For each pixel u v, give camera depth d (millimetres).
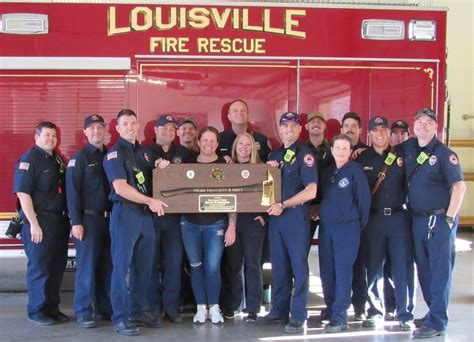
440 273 4812
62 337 4781
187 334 4883
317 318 5430
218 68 5477
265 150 5449
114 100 5414
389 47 5633
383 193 4980
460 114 11328
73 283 6668
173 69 5445
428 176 4793
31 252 5012
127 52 5398
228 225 5078
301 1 6062
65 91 5387
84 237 4922
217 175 4910
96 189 4902
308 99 5562
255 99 5523
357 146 5320
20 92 5359
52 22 5332
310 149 5031
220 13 5453
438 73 5691
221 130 5504
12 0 5301
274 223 4996
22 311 5637
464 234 11086
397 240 4992
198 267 5133
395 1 8266
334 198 4895
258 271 5180
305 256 4949
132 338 4766
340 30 5574
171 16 5414
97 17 5367
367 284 5191
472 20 11234
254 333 4926
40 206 4969
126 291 4812
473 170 11336
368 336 4883
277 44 5516
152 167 4938
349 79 5605
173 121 5121
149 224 4836
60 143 5410
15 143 5379
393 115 5664
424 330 4855
